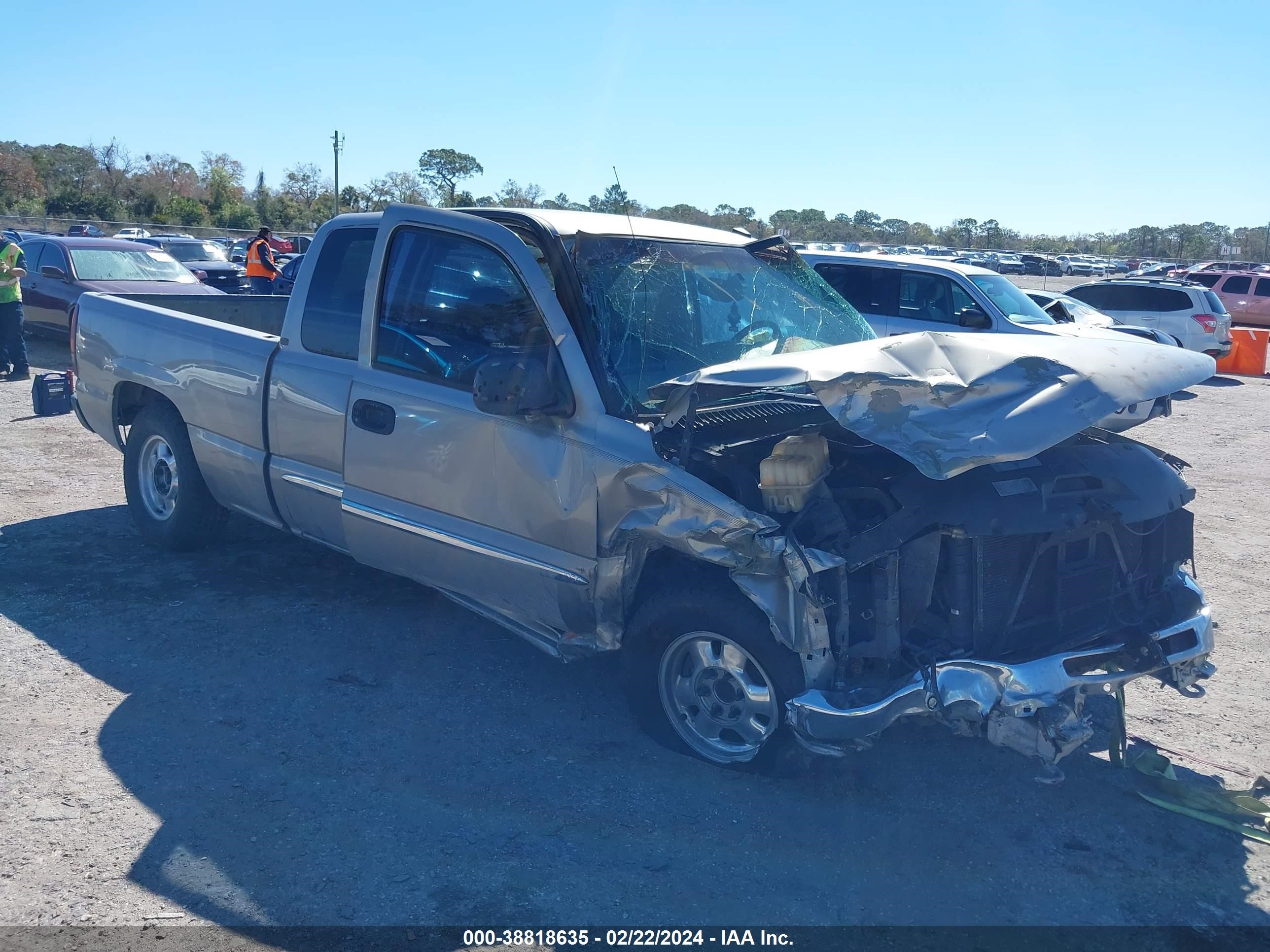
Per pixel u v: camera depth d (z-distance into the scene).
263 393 5.16
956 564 3.63
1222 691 5.02
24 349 12.30
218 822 3.60
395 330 4.62
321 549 6.43
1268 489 9.44
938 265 11.42
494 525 4.29
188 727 4.24
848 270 11.73
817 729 3.51
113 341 6.21
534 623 4.38
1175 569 4.33
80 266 14.53
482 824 3.65
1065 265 59.56
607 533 3.92
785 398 3.74
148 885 3.25
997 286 11.62
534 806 3.77
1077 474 3.91
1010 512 3.59
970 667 3.45
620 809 3.77
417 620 5.41
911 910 3.28
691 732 4.12
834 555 3.51
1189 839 3.73
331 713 4.41
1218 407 15.08
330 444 4.84
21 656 4.79
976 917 3.26
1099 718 4.70
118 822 3.57
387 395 4.58
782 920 3.20
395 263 4.65
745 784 3.96
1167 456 4.41
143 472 6.27
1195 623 4.02
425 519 4.53
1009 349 3.80
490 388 3.88
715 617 3.78
